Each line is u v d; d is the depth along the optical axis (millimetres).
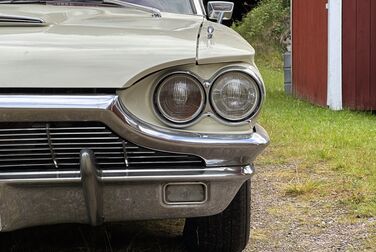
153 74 2410
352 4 8938
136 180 2459
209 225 3021
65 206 2502
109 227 3689
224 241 3062
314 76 9867
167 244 3424
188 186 2521
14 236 3531
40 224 2531
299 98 10594
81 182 2436
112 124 2361
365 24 8992
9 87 2334
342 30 8961
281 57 17734
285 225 3754
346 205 4031
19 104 2303
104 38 2588
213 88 2443
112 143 2422
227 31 2971
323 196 4258
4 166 2434
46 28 2744
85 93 2367
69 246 3404
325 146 5859
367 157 5301
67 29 2740
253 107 2473
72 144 2414
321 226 3713
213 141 2428
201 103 2443
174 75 2420
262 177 4855
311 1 9922
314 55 9836
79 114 2330
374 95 9078
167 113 2430
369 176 4668
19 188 2436
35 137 2389
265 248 3400
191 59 2412
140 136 2387
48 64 2383
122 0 3705
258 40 19016
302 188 4359
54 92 2357
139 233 3604
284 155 5570
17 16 2852
